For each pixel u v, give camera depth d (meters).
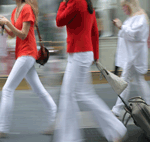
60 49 7.48
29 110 4.26
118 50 3.86
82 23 2.47
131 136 3.01
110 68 7.53
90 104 2.62
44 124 3.53
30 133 3.16
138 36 3.57
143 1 7.18
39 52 3.19
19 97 5.21
